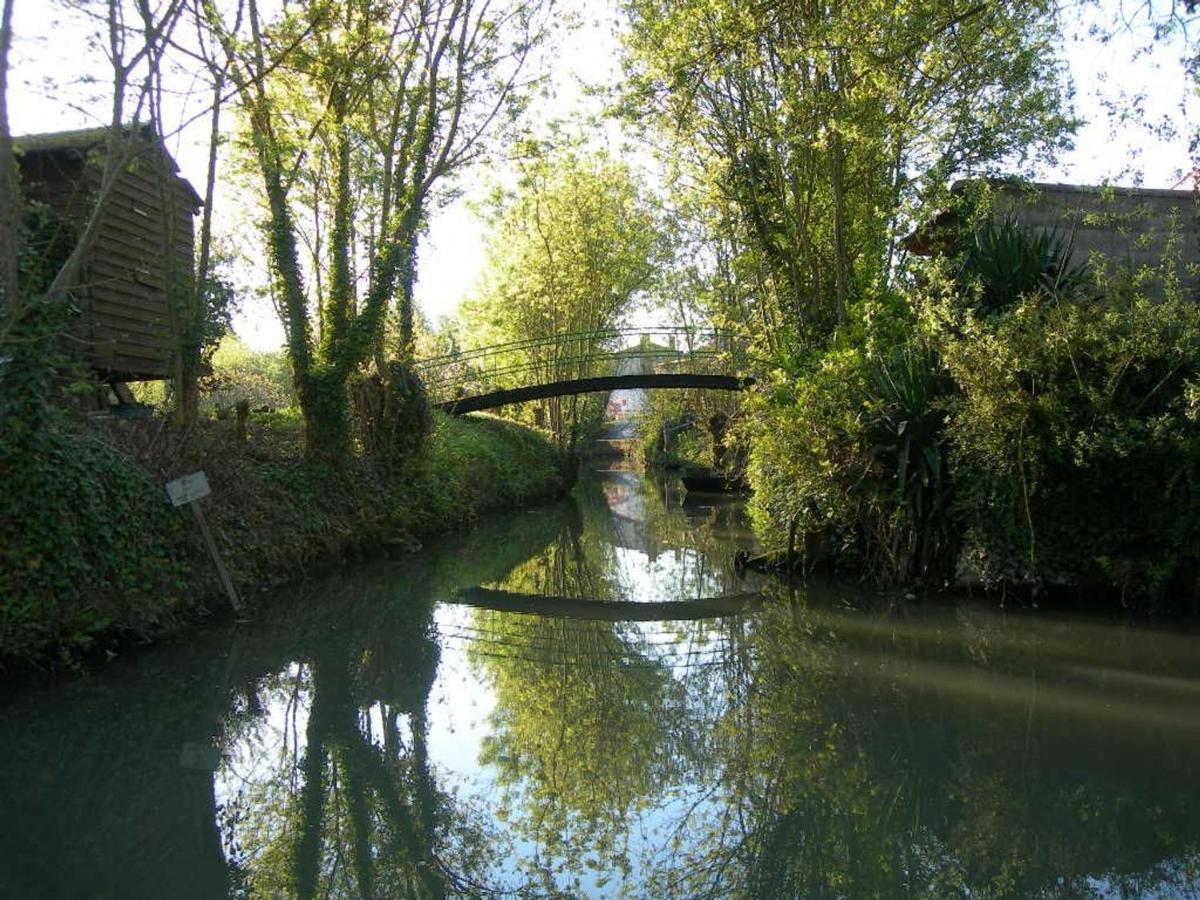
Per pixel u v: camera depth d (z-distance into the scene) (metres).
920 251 13.45
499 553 15.05
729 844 4.50
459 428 21.11
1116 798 4.61
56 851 4.47
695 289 21.05
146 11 6.80
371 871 4.33
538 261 25.66
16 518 6.48
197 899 4.00
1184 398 7.57
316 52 11.06
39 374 6.55
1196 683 6.42
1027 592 8.92
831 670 7.13
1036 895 3.80
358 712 6.71
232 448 10.22
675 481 32.88
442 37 12.58
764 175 12.56
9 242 5.98
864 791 4.94
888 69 8.58
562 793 5.20
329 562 11.62
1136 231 11.90
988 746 5.35
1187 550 8.05
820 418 9.90
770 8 7.86
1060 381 8.01
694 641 9.11
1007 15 9.60
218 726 6.31
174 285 9.73
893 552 9.68
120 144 7.23
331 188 14.11
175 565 8.28
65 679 6.83
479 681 7.64
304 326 12.19
